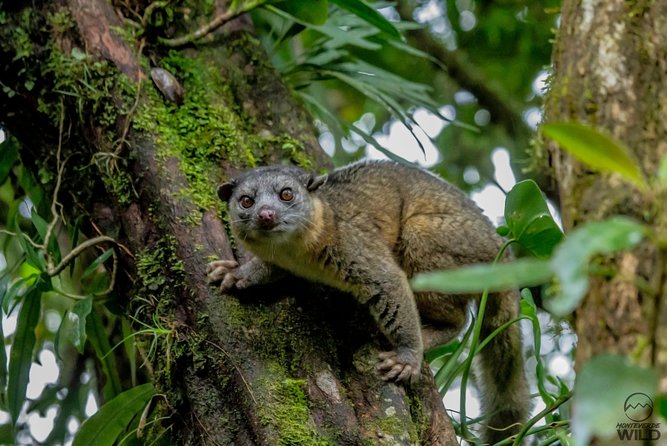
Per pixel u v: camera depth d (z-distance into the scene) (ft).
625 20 15.31
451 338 28.17
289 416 21.20
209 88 27.73
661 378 11.87
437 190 28.91
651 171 13.91
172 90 26.53
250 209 24.62
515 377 29.43
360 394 22.62
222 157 26.35
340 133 35.68
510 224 22.56
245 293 23.54
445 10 46.52
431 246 27.71
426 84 45.42
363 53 44.45
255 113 29.32
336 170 28.60
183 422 22.91
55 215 25.81
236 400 22.02
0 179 29.27
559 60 16.19
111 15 26.45
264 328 22.74
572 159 14.76
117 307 26.73
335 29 32.53
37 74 26.18
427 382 23.81
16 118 27.07
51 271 25.34
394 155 29.55
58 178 26.00
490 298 28.99
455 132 44.73
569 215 14.55
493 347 29.48
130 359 28.99
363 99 45.85
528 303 24.45
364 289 24.80
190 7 29.53
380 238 26.12
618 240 10.11
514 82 46.09
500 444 24.17
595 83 15.07
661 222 12.28
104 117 25.23
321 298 24.58
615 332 12.96
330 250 24.90
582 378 10.21
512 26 45.70
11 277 32.86
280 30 33.71
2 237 35.76
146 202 24.58
